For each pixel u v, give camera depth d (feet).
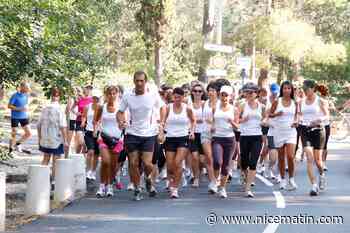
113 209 49.55
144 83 52.39
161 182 64.69
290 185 58.95
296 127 57.88
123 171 70.90
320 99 56.08
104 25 82.53
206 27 119.34
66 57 53.21
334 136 124.06
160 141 54.70
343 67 172.65
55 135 58.95
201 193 57.41
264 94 64.03
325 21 177.88
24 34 46.47
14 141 81.41
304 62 164.45
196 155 60.34
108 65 92.17
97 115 58.34
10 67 48.65
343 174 70.79
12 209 51.21
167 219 45.50
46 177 48.21
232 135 55.06
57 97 59.21
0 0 45.37
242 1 205.16
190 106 55.62
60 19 52.39
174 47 164.86
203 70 121.49
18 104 81.76
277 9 157.48
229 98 54.60
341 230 41.91
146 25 120.16
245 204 51.62
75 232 41.37
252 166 55.21
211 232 41.19
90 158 63.21
